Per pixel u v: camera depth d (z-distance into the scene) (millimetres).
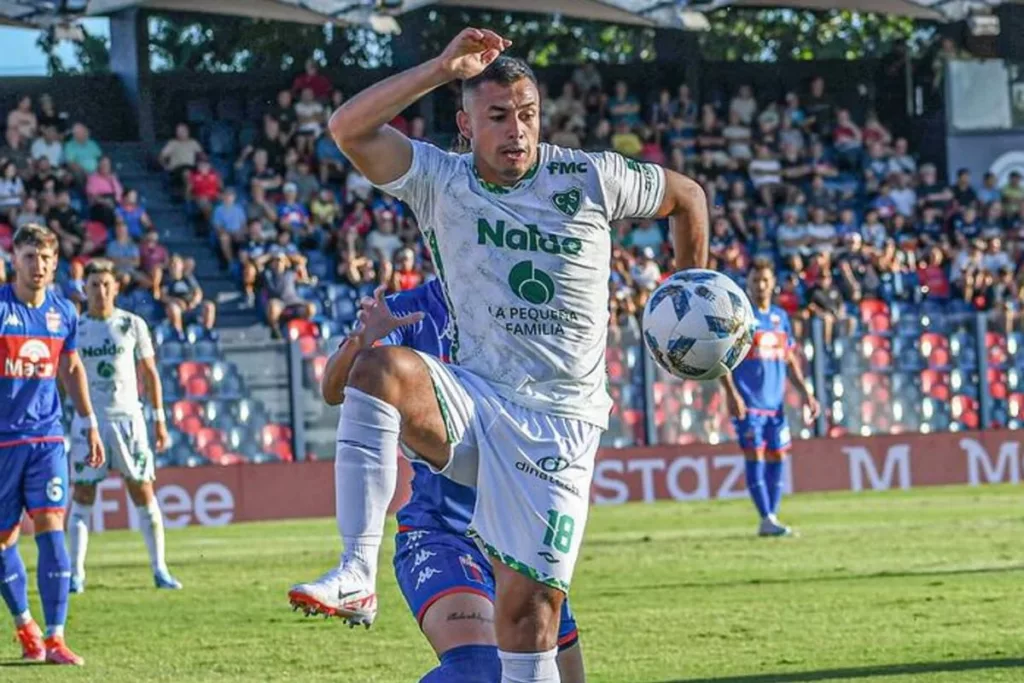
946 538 25859
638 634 15539
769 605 17594
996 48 51406
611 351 36750
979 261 43094
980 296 42625
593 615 17062
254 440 34562
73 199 40531
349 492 8031
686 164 48781
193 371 34156
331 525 32844
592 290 8477
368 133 8352
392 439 8086
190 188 42906
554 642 8430
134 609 18734
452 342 8711
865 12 47750
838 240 45125
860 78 52375
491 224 8398
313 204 42531
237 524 33844
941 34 52156
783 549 24531
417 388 8164
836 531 27734
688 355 9117
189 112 46156
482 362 8484
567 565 8391
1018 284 43469
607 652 14422
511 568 8328
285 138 44750
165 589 20859
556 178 8438
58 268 37969
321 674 13641
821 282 39438
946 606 17156
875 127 50250
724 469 37312
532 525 8336
